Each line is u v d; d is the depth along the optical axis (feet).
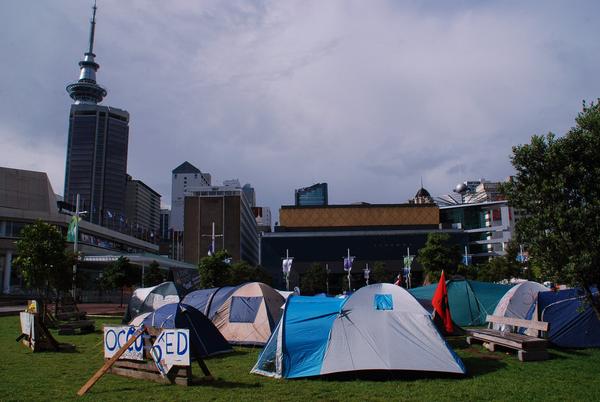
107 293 263.29
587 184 41.16
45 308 81.15
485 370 41.11
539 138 43.65
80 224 303.07
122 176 645.10
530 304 60.08
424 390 33.86
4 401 31.07
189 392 33.42
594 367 42.09
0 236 245.04
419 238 476.95
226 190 503.61
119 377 38.65
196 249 480.64
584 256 39.27
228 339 59.57
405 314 41.75
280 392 33.55
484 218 474.08
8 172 261.85
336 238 483.10
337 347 40.04
